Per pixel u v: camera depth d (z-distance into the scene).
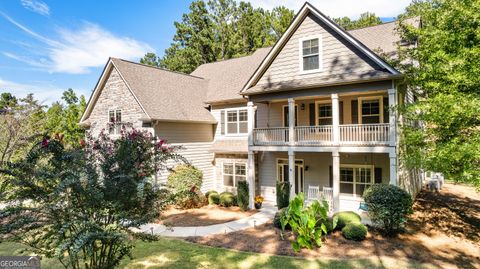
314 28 13.63
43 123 17.69
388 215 10.08
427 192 17.78
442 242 9.80
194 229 11.73
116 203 5.02
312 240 9.87
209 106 19.41
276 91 14.18
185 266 8.01
